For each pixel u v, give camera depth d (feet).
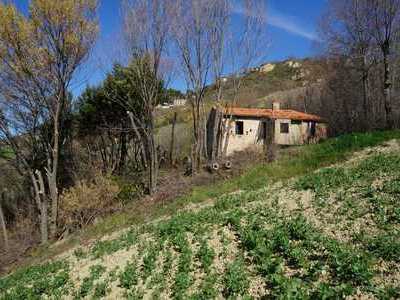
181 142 126.31
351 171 44.80
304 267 23.67
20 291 38.37
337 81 130.62
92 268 37.27
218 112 93.04
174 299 25.50
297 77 259.39
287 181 51.93
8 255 75.00
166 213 57.41
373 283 20.49
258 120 114.01
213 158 86.43
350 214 31.35
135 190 83.35
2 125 81.25
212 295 24.02
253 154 85.40
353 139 62.69
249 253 28.27
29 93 78.64
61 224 80.23
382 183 37.63
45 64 74.74
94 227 67.10
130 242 42.63
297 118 116.06
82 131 113.29
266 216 35.91
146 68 84.94
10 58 72.59
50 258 56.49
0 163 106.11
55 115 80.18
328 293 19.47
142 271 31.91
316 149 65.57
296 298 19.98
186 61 89.71
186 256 30.60
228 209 43.62
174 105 152.87
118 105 105.40
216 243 32.19
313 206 35.83
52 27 73.46
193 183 74.69
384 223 27.99
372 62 105.50
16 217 101.24
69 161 103.30
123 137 114.83
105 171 104.42
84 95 111.65
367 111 103.40
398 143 54.85
